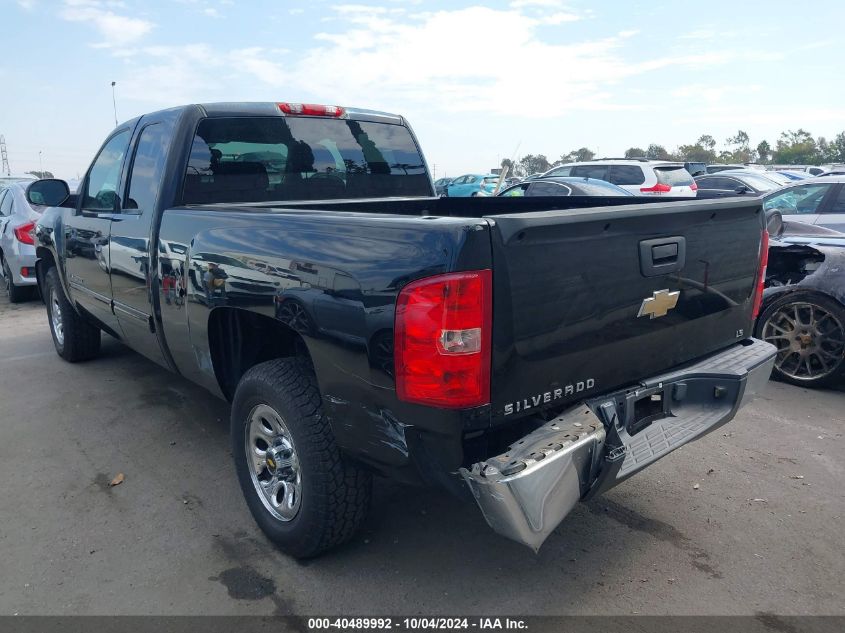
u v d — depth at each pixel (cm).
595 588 299
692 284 305
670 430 299
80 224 507
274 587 302
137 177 430
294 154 447
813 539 337
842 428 472
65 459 432
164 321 393
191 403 526
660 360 303
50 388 562
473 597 294
